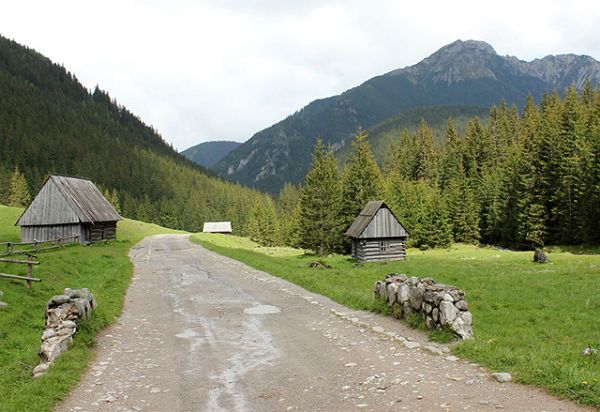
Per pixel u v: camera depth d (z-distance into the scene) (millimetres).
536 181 84125
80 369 11664
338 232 75250
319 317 17188
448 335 12820
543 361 10180
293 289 23922
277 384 10305
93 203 64562
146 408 9211
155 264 39781
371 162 81250
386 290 17438
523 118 148875
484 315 20531
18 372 11750
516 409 7980
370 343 13219
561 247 74750
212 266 37031
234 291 24188
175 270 34812
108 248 52938
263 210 144125
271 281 27094
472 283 28125
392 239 57688
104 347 13992
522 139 111375
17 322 17078
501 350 11336
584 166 72438
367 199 78562
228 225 178125
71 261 32688
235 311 19000
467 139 136625
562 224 76812
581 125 83750
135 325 16922
